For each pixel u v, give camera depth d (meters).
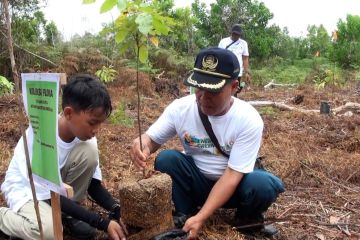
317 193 3.70
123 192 2.40
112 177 3.77
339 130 6.29
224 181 2.54
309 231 2.94
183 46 16.33
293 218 3.14
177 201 2.86
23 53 9.92
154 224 2.42
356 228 3.02
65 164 2.63
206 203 2.50
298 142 5.41
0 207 2.92
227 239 2.62
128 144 5.12
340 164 4.44
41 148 1.86
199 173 2.82
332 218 3.16
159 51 13.09
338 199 3.56
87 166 2.64
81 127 2.23
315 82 14.53
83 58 11.20
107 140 5.16
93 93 2.16
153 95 9.96
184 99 2.79
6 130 5.37
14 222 2.48
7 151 4.59
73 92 2.17
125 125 6.17
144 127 6.27
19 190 2.55
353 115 7.50
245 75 12.69
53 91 1.69
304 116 7.32
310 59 20.27
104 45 12.16
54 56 10.77
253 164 2.61
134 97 8.98
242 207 2.76
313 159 4.54
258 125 2.60
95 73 10.50
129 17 2.28
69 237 2.69
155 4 2.38
